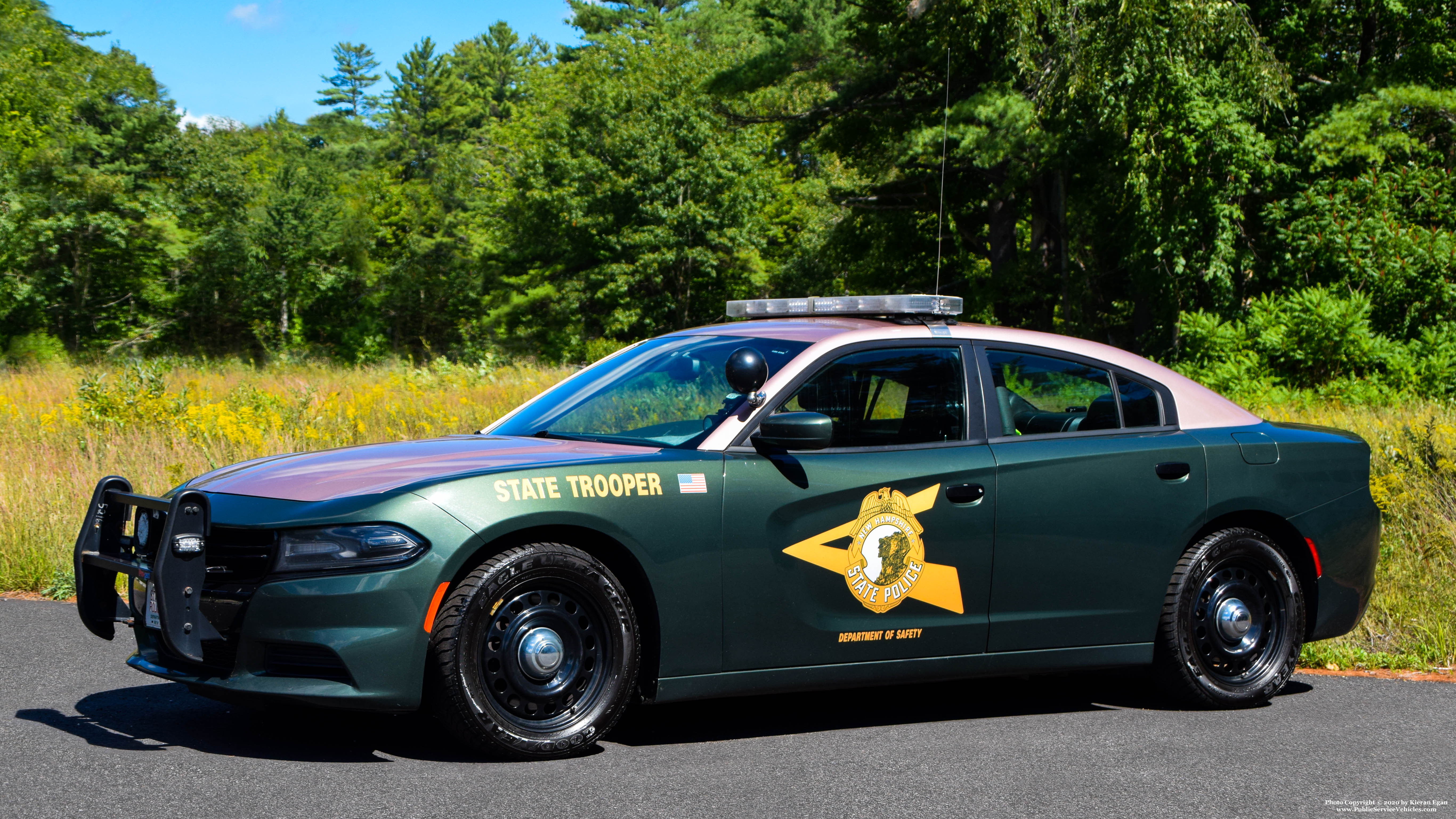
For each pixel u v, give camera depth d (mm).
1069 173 27203
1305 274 23500
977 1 24375
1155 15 22703
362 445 4641
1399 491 7797
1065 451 4754
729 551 4137
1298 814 3557
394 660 3645
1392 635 6230
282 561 3678
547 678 3896
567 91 48906
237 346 44531
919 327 4758
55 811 3285
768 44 31984
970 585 4543
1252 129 23094
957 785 3771
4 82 43375
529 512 3830
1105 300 29469
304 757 3900
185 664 3900
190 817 3260
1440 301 22141
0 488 8289
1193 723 4719
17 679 4953
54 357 36844
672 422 4445
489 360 23125
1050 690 5312
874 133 31609
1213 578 5008
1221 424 5180
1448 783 3904
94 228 39688
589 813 3387
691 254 45750
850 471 4352
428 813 3352
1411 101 23141
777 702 4953
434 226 53594
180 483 8969
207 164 44344
